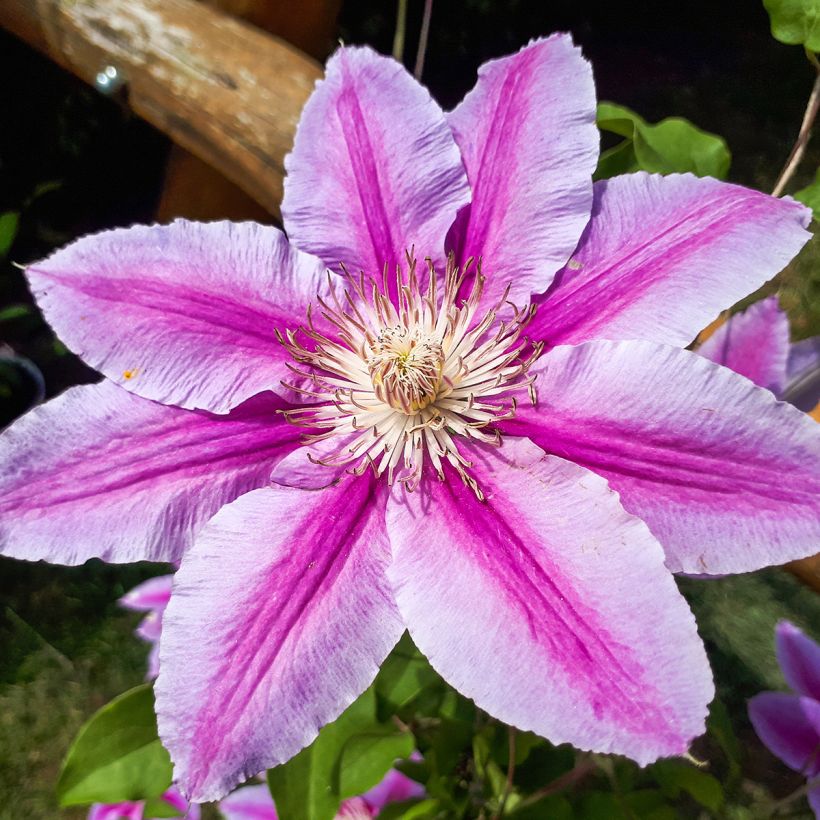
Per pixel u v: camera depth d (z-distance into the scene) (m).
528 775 0.27
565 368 0.16
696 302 0.16
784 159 0.72
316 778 0.20
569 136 0.17
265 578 0.16
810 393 0.22
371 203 0.19
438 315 0.19
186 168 0.32
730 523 0.14
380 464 0.18
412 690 0.22
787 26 0.21
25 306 0.64
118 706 0.21
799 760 0.26
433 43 0.80
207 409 0.18
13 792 0.48
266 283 0.18
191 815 0.28
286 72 0.25
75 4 0.27
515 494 0.16
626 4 0.83
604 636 0.14
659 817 0.25
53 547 0.17
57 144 0.67
